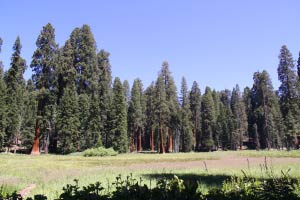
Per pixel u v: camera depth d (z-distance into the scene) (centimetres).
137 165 2905
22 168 2580
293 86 7394
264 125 9125
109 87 8506
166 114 8119
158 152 7975
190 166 2648
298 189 573
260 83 8725
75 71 6756
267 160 3284
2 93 6056
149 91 9325
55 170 2377
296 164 2455
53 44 6094
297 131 7356
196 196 457
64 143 6081
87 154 5384
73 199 443
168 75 8688
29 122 7525
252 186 550
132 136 9031
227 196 494
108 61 8725
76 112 6284
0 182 1573
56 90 6291
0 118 5956
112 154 5569
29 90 8781
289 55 7469
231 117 10262
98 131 6762
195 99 10225
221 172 1978
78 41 7456
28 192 1231
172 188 469
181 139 9738
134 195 452
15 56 6469
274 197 518
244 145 11519
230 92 13475
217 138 9944
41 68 6022
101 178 1647
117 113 7119
